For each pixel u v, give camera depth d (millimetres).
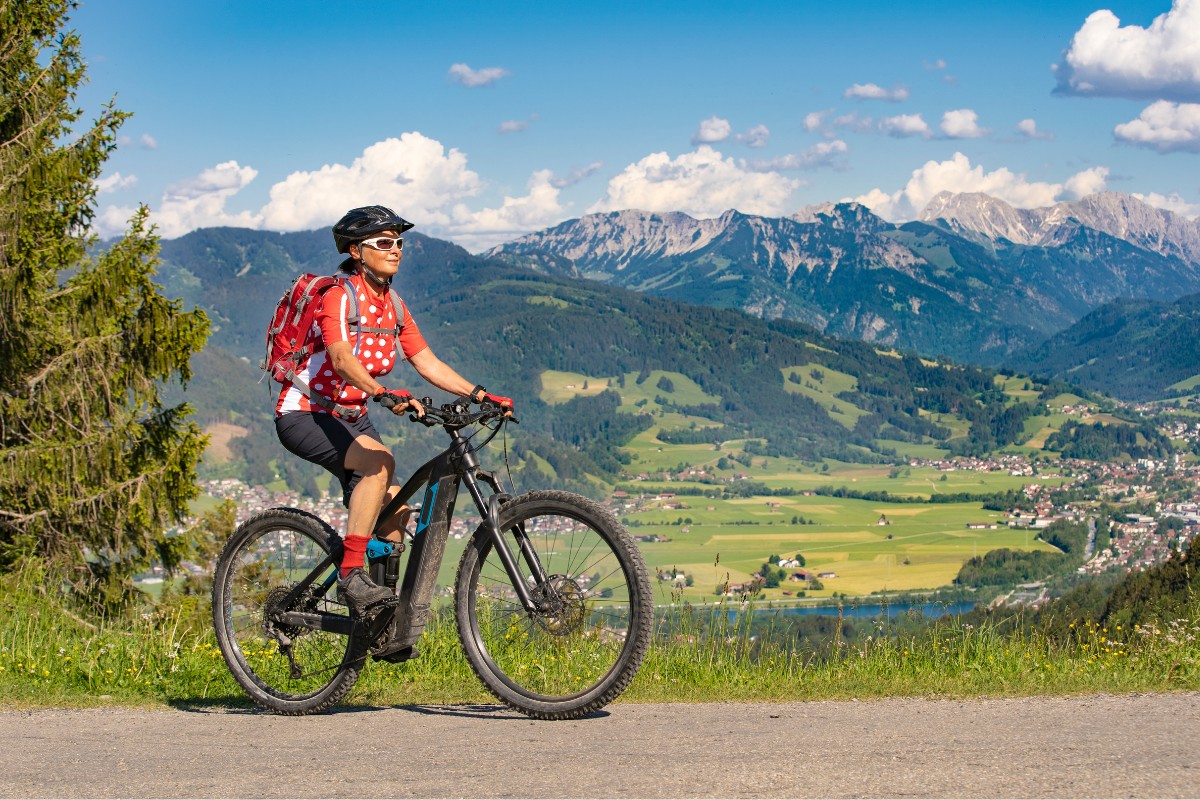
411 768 3492
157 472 14555
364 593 4465
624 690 4457
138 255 15000
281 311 4652
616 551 4219
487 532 4457
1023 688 4742
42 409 14477
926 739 3662
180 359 15070
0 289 14156
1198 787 2973
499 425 4574
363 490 4523
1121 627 5855
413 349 4758
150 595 14773
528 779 3299
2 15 14938
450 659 5430
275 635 4828
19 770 3600
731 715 4289
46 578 12961
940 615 6027
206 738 4113
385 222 4508
